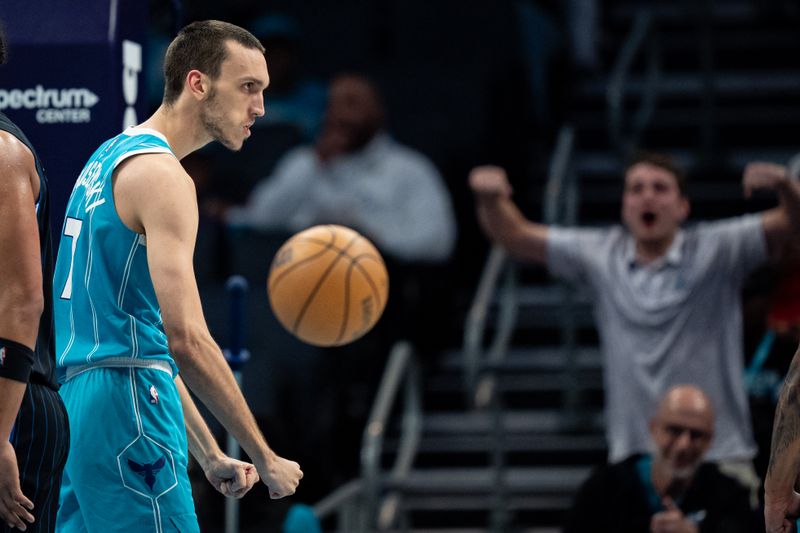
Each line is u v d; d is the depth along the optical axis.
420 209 27.41
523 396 29.88
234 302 16.69
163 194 10.76
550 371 30.03
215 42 11.35
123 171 11.00
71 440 11.19
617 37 39.19
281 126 29.34
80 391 11.27
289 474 10.95
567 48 37.16
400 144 37.66
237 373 16.62
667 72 37.72
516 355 30.78
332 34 39.09
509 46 38.44
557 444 28.23
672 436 17.20
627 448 19.83
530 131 36.12
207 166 27.48
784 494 10.88
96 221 11.19
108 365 11.21
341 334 14.14
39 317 10.02
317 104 31.42
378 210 27.17
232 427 10.59
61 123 13.45
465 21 38.59
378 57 38.81
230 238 25.83
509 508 26.83
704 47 33.41
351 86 27.52
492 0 38.50
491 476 27.86
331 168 27.22
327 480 24.64
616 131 31.53
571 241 21.00
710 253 19.88
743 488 17.52
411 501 27.80
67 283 11.59
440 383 29.98
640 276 20.14
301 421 25.30
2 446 9.72
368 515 23.84
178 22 15.43
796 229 19.64
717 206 32.44
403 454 26.44
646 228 20.03
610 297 20.27
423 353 28.17
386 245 27.19
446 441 28.70
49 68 13.44
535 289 32.47
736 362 19.75
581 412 28.28
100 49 13.41
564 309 28.33
